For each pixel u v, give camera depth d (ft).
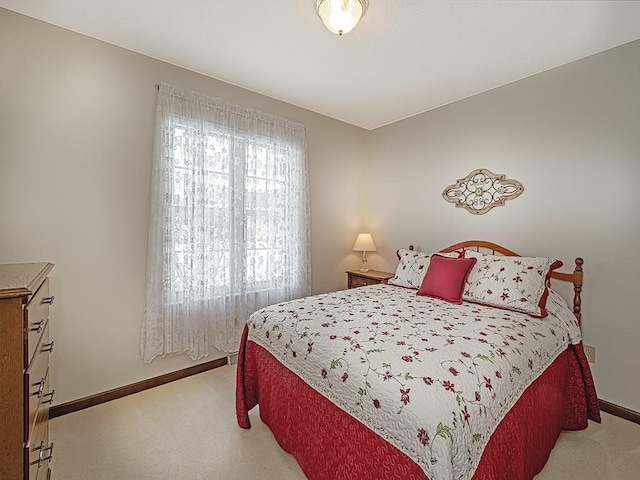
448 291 7.43
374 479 3.80
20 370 3.23
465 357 4.37
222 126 8.63
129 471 5.16
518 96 8.41
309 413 4.94
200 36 6.72
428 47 6.95
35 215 6.26
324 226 11.64
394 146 11.82
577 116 7.36
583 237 7.29
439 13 5.80
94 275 6.97
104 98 6.97
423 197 10.83
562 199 7.62
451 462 3.20
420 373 3.98
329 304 7.01
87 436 5.98
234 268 8.95
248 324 6.70
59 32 6.44
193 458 5.48
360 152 12.78
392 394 3.76
